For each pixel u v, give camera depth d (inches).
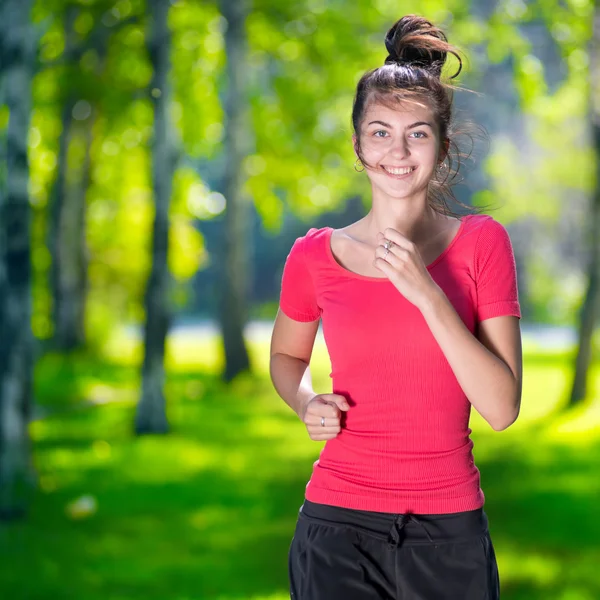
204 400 1353.3
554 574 544.7
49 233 1929.1
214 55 1503.4
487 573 188.2
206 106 1531.7
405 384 186.7
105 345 2091.5
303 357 214.8
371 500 188.4
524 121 2301.9
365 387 189.3
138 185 1895.9
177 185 1648.6
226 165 1510.8
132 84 1293.1
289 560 200.2
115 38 1253.7
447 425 188.1
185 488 804.6
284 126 1507.1
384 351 187.0
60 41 1230.3
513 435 1043.3
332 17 1333.7
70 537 643.5
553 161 2086.6
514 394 182.4
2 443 689.6
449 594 186.5
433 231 194.1
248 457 949.2
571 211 2433.6
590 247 1212.5
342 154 1464.1
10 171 660.7
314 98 1418.6
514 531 646.5
